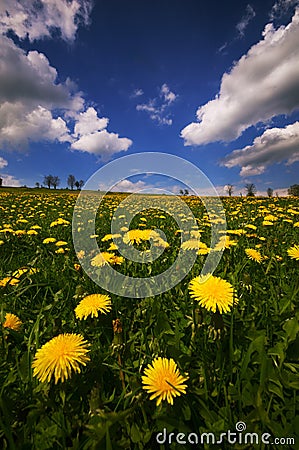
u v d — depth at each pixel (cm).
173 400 104
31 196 2116
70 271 278
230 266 266
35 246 398
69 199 1853
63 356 107
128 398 105
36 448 98
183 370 122
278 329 156
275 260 264
